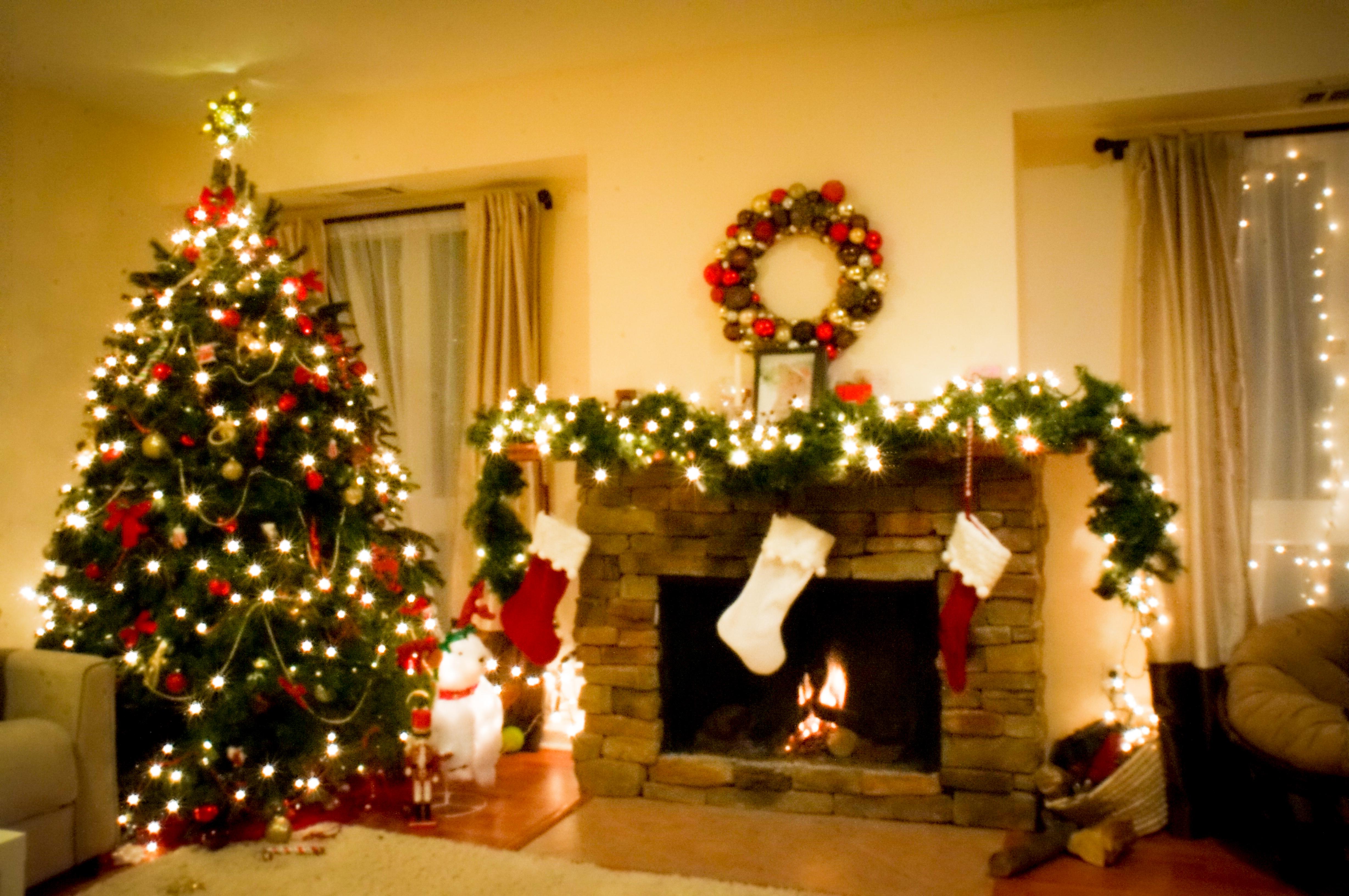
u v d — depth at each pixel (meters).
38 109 3.56
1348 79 2.79
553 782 3.37
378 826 2.97
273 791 2.84
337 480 3.05
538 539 3.13
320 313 3.31
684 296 3.32
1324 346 3.02
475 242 3.80
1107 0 2.95
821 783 3.01
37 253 3.54
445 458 3.91
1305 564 3.01
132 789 2.85
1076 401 2.65
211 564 2.84
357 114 3.74
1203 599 2.88
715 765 3.11
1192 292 2.98
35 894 2.52
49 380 3.58
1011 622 2.84
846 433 2.68
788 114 3.23
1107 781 2.81
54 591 3.00
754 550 3.07
